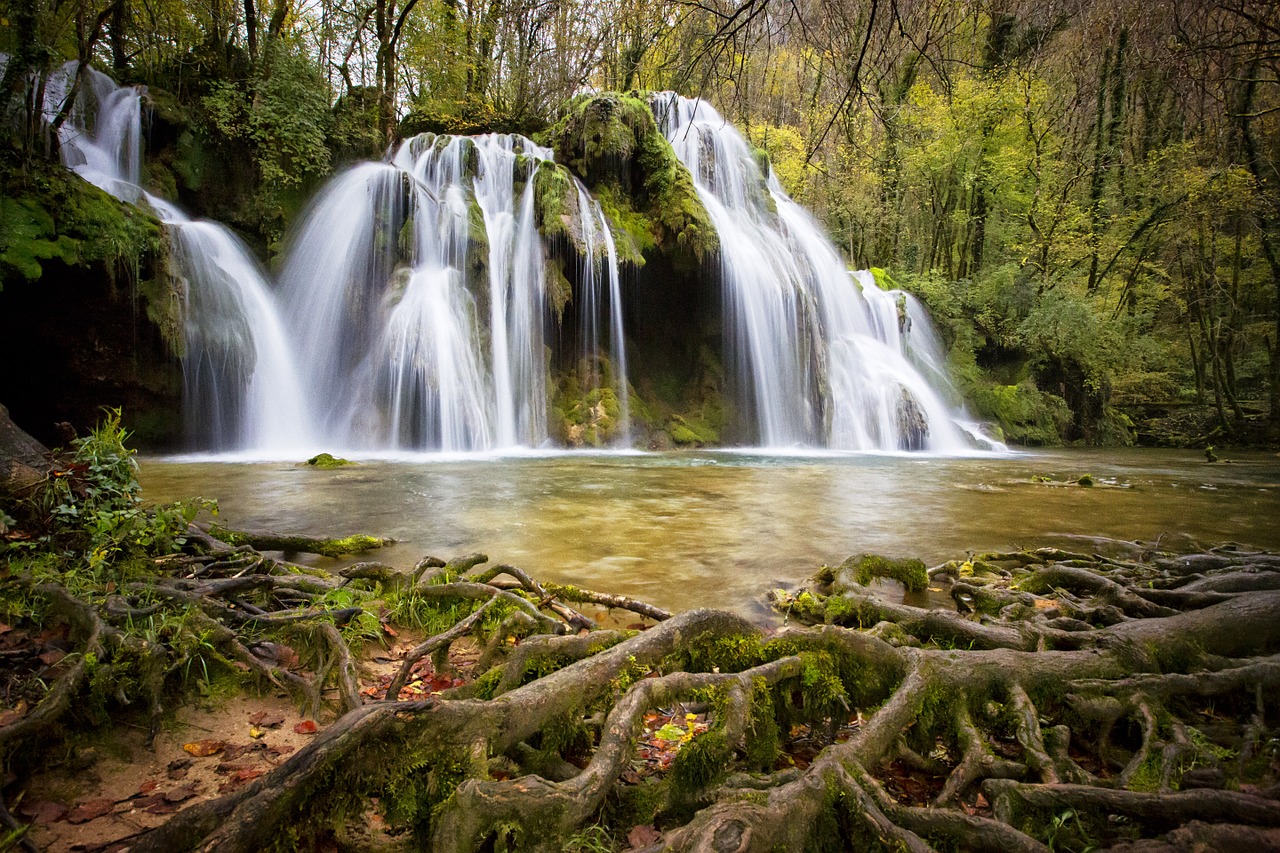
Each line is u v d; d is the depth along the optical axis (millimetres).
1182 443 25266
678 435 18141
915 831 1710
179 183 16516
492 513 7207
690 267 18109
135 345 12750
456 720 1808
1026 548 5930
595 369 17578
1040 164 24078
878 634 3008
